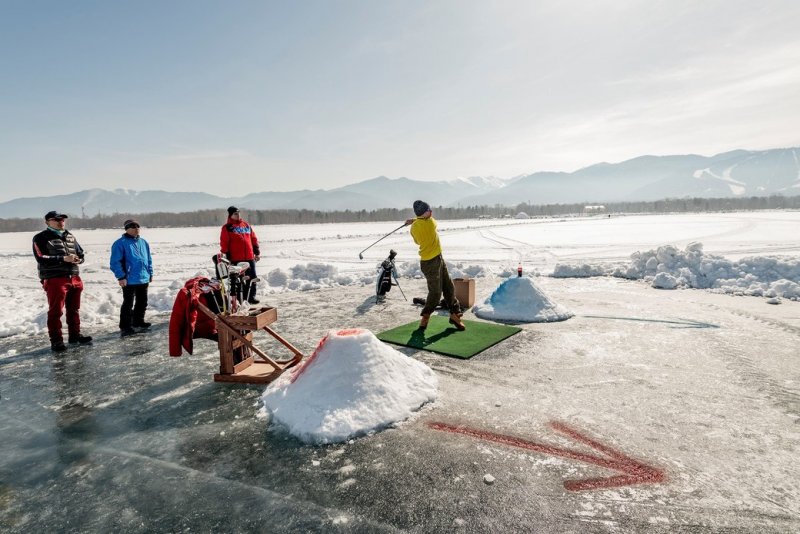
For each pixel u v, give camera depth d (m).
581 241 25.28
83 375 4.39
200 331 4.47
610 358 4.57
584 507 2.23
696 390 3.70
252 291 8.02
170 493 2.43
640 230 35.00
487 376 4.09
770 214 68.31
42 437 3.11
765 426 3.06
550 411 3.35
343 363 3.42
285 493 2.40
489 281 10.53
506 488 2.40
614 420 3.18
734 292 8.13
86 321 6.86
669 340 5.18
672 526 2.08
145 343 5.56
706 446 2.81
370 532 2.08
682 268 9.53
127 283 6.11
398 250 22.84
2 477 2.62
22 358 5.01
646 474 2.51
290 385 3.54
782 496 2.30
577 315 6.55
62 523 2.20
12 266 18.27
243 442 2.99
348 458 2.74
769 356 4.55
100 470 2.68
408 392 3.47
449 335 5.48
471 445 2.87
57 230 5.38
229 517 2.21
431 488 2.41
